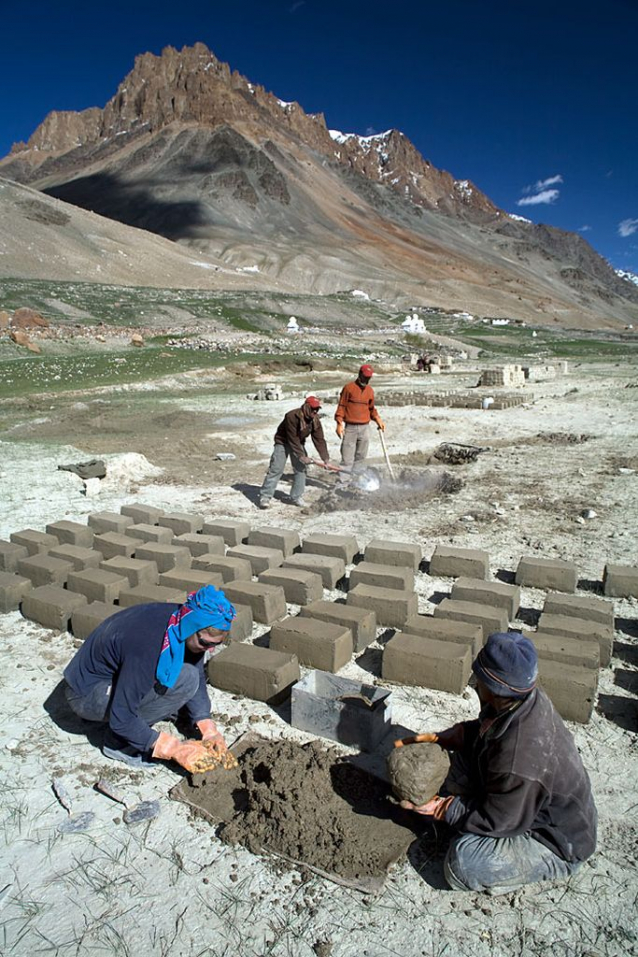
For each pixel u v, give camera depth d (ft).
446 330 243.81
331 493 28.99
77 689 11.82
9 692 13.99
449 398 59.47
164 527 22.47
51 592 17.49
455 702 13.46
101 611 16.11
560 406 57.77
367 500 27.89
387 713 12.23
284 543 21.49
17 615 17.67
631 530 23.39
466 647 14.24
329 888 9.16
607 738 12.21
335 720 12.09
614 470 32.55
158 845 9.96
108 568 19.01
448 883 9.08
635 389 69.77
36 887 9.28
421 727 12.59
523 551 21.80
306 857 9.58
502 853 8.87
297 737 12.41
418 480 31.48
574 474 31.99
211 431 45.78
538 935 8.42
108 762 11.85
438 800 9.70
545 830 9.01
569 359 141.08
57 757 11.98
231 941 8.45
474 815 9.06
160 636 11.25
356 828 9.94
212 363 95.76
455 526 24.26
